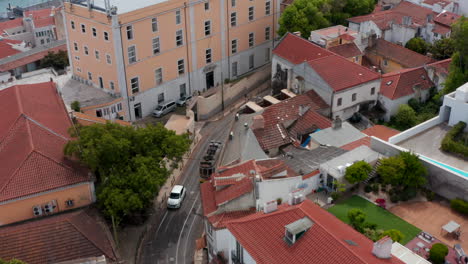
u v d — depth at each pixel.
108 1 71.88
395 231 41.34
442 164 48.91
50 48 113.62
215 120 82.12
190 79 87.31
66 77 87.06
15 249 45.09
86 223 49.28
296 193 40.88
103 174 53.41
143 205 54.25
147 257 52.28
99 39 76.12
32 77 87.44
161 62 81.31
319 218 36.97
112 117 77.06
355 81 70.50
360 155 51.78
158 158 55.31
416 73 76.81
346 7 99.38
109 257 46.53
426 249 41.41
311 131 64.69
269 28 98.88
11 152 54.16
